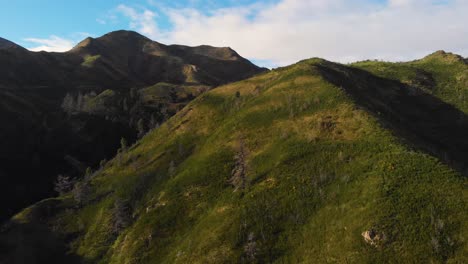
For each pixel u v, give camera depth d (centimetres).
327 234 6788
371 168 7838
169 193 10138
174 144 13112
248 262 6925
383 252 5975
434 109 18100
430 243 5841
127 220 10038
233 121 12406
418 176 7188
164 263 7925
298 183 8325
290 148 9650
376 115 10550
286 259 6788
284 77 14238
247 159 10119
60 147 19100
